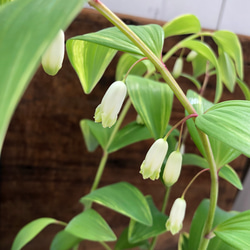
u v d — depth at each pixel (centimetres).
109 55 19
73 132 31
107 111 17
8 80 7
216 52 32
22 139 30
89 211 24
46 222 25
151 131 20
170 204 37
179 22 24
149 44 17
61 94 29
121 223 36
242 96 35
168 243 39
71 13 8
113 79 30
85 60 19
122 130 26
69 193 34
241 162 36
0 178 31
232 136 14
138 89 21
